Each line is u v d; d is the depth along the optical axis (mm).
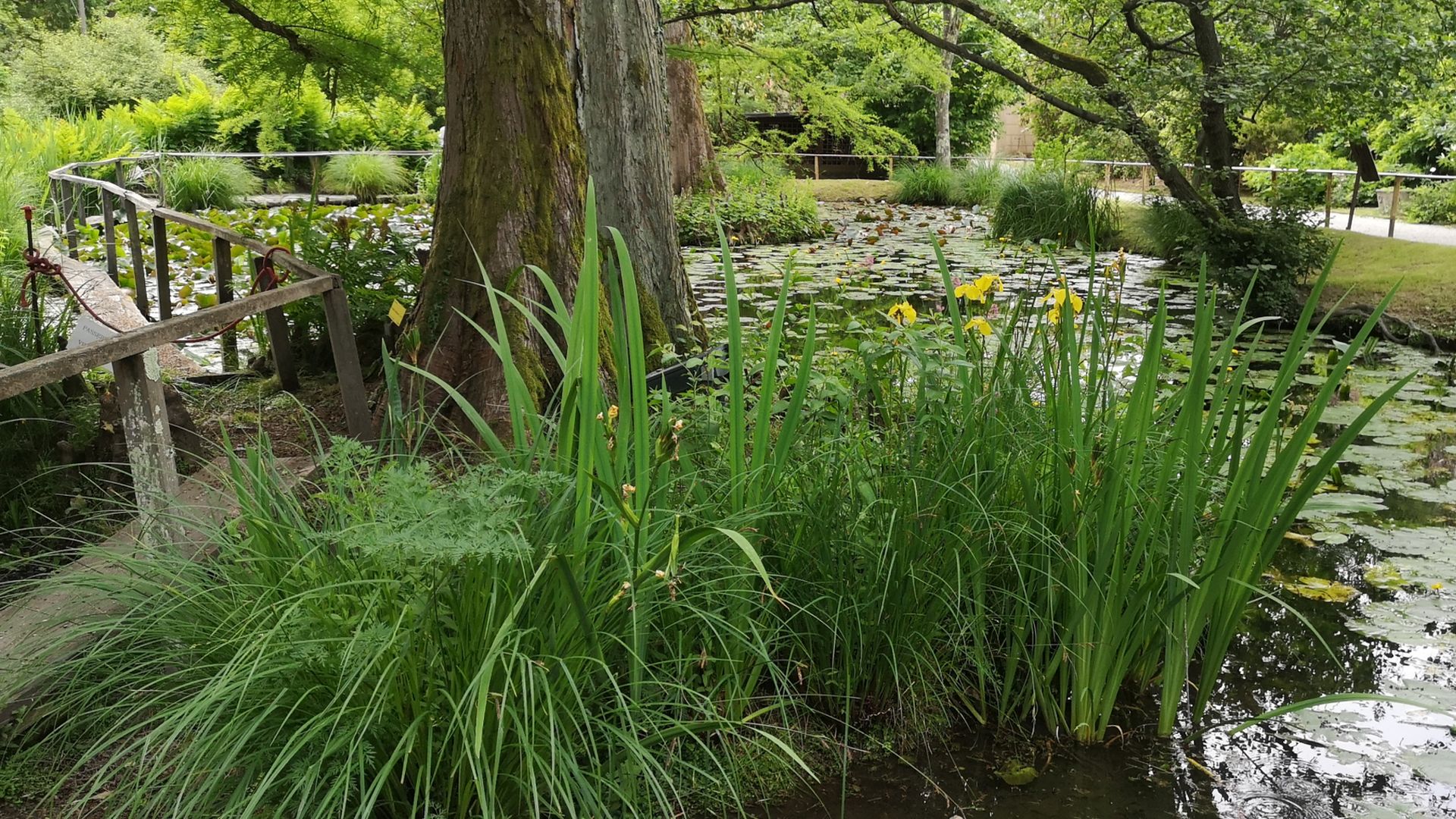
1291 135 18281
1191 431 2623
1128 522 2697
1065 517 2781
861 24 14047
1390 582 3783
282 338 5227
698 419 3039
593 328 2061
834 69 23641
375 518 2104
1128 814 2541
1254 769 2725
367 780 2131
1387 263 9789
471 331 4527
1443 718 2955
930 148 25125
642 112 5047
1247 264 9336
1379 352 7824
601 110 4992
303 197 17891
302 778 1936
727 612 2584
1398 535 4199
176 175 15555
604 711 2242
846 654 2736
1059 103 10797
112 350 2684
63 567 2840
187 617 2363
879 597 2744
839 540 2785
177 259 9234
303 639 2012
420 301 4684
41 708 2441
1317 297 2607
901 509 2736
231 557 2420
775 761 2637
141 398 2828
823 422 3096
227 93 19141
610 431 2385
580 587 2162
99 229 11039
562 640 2178
